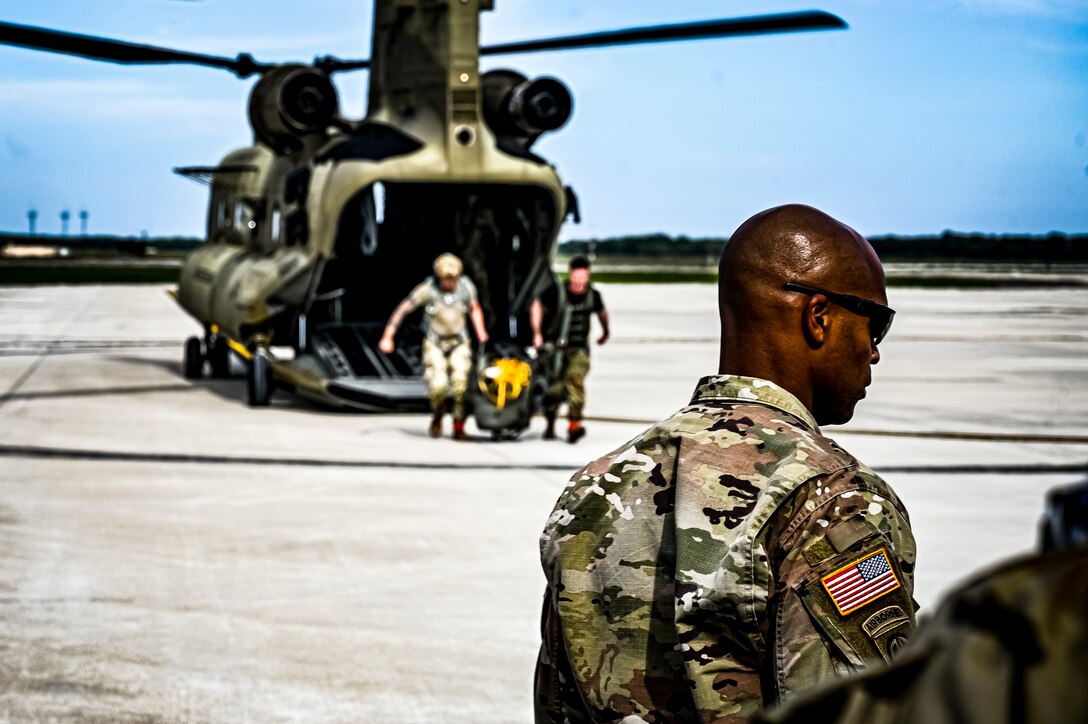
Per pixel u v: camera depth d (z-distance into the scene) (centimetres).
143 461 1036
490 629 578
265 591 639
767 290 200
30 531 772
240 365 1997
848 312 200
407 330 1506
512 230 1460
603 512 194
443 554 716
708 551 179
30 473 975
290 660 534
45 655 538
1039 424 1303
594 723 192
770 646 176
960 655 81
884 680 86
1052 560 80
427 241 1511
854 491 179
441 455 1082
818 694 89
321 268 1379
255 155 1644
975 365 2034
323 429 1253
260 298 1410
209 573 674
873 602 172
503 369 1158
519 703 486
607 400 1520
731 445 188
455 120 1330
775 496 178
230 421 1311
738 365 203
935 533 764
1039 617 77
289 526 788
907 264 11169
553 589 197
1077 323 3197
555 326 1162
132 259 13575
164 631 573
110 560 701
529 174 1357
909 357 2184
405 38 1373
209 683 506
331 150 1368
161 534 766
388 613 602
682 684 185
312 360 1404
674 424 197
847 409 206
